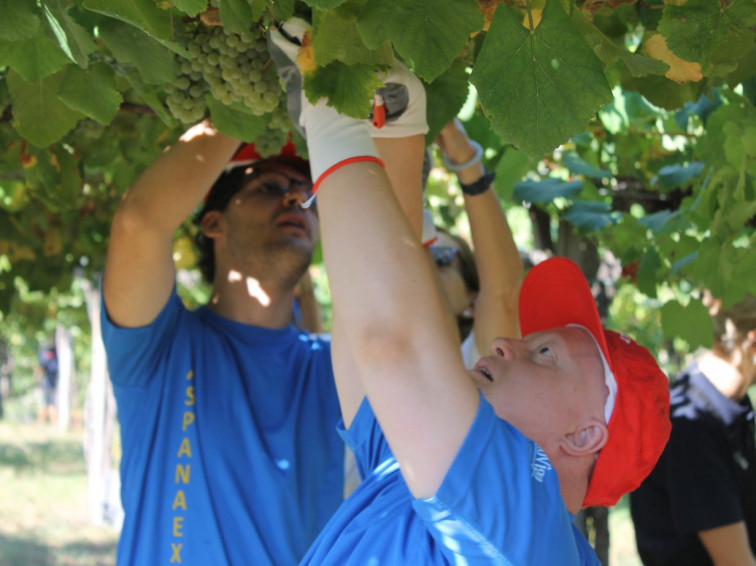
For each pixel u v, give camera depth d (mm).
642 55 1671
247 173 2779
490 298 2703
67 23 1410
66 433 22297
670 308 2684
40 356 25359
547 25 1417
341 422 2125
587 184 3320
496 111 1427
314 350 2816
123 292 2463
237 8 1546
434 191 4848
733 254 2332
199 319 2756
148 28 1500
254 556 2439
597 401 1724
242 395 2588
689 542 3361
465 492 1491
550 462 1644
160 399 2557
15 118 1898
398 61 1708
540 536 1532
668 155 3486
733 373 3375
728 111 2410
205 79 1938
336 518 1775
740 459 3389
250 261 2750
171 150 2490
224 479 2477
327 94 1570
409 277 1525
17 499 13414
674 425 3355
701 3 1542
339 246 1542
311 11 1678
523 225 8250
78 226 4426
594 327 1798
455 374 1521
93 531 11547
